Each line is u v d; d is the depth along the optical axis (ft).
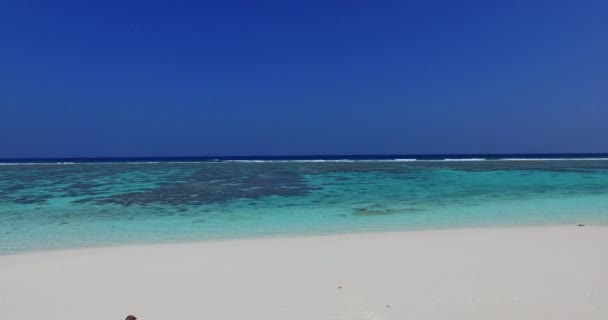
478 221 43.93
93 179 98.84
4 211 52.75
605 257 25.64
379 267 24.75
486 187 76.38
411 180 92.02
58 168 151.12
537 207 52.49
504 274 22.59
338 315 17.83
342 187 78.59
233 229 41.91
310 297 20.01
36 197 65.62
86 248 32.94
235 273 24.30
